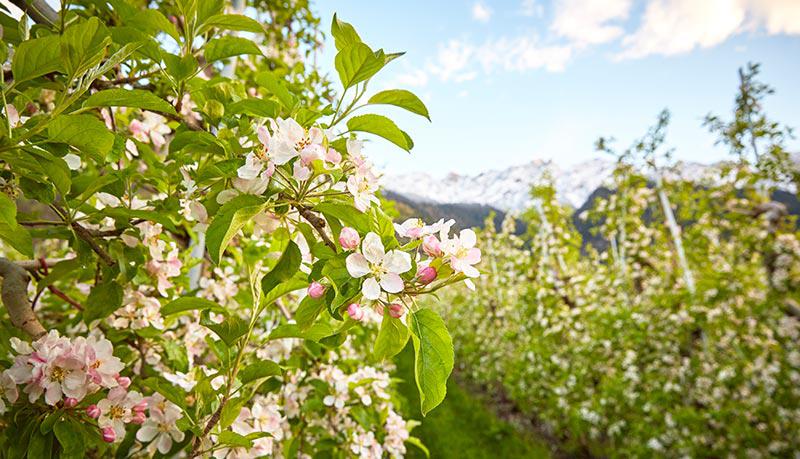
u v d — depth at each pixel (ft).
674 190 22.86
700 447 16.62
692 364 20.01
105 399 3.15
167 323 4.98
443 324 2.55
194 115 5.42
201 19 3.50
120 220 3.70
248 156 2.76
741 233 19.62
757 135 18.60
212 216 3.30
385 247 2.67
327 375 6.65
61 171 2.66
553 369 24.34
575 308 25.12
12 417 3.05
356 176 2.81
